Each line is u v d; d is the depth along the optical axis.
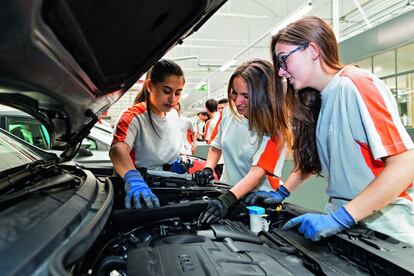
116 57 0.77
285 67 0.87
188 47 7.49
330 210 1.02
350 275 0.62
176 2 0.71
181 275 0.60
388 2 5.61
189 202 1.03
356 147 0.85
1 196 0.61
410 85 5.32
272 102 1.15
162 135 1.49
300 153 1.13
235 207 1.07
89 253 0.72
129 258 0.68
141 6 0.62
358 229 0.77
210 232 0.87
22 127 2.55
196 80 12.02
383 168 0.77
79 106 0.79
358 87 0.80
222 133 1.55
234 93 1.26
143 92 1.48
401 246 0.67
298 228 0.85
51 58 0.51
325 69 0.87
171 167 1.59
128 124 1.31
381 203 0.72
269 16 5.88
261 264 0.65
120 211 0.90
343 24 6.81
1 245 0.43
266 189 1.27
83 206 0.68
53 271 0.38
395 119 0.74
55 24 0.47
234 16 5.68
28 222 0.52
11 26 0.37
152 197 0.95
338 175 0.92
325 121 0.92
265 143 1.17
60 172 0.92
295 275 0.61
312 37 0.82
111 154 1.20
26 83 0.52
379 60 5.12
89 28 0.57
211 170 1.48
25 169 0.81
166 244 0.76
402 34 4.01
